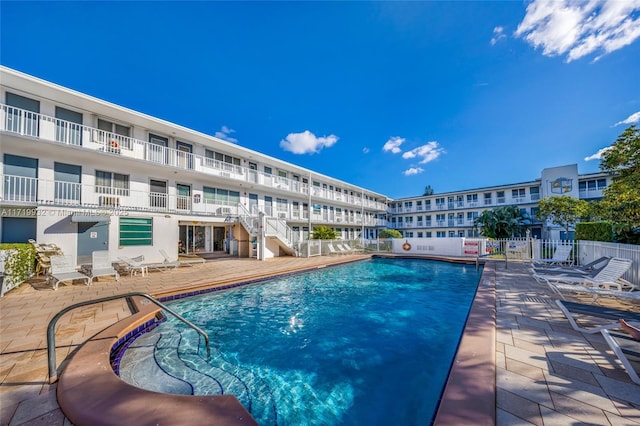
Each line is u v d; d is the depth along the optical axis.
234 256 16.33
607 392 2.32
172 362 3.89
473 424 1.88
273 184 21.12
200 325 5.46
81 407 2.13
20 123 10.18
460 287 9.05
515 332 3.81
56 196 10.96
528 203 28.77
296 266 11.72
